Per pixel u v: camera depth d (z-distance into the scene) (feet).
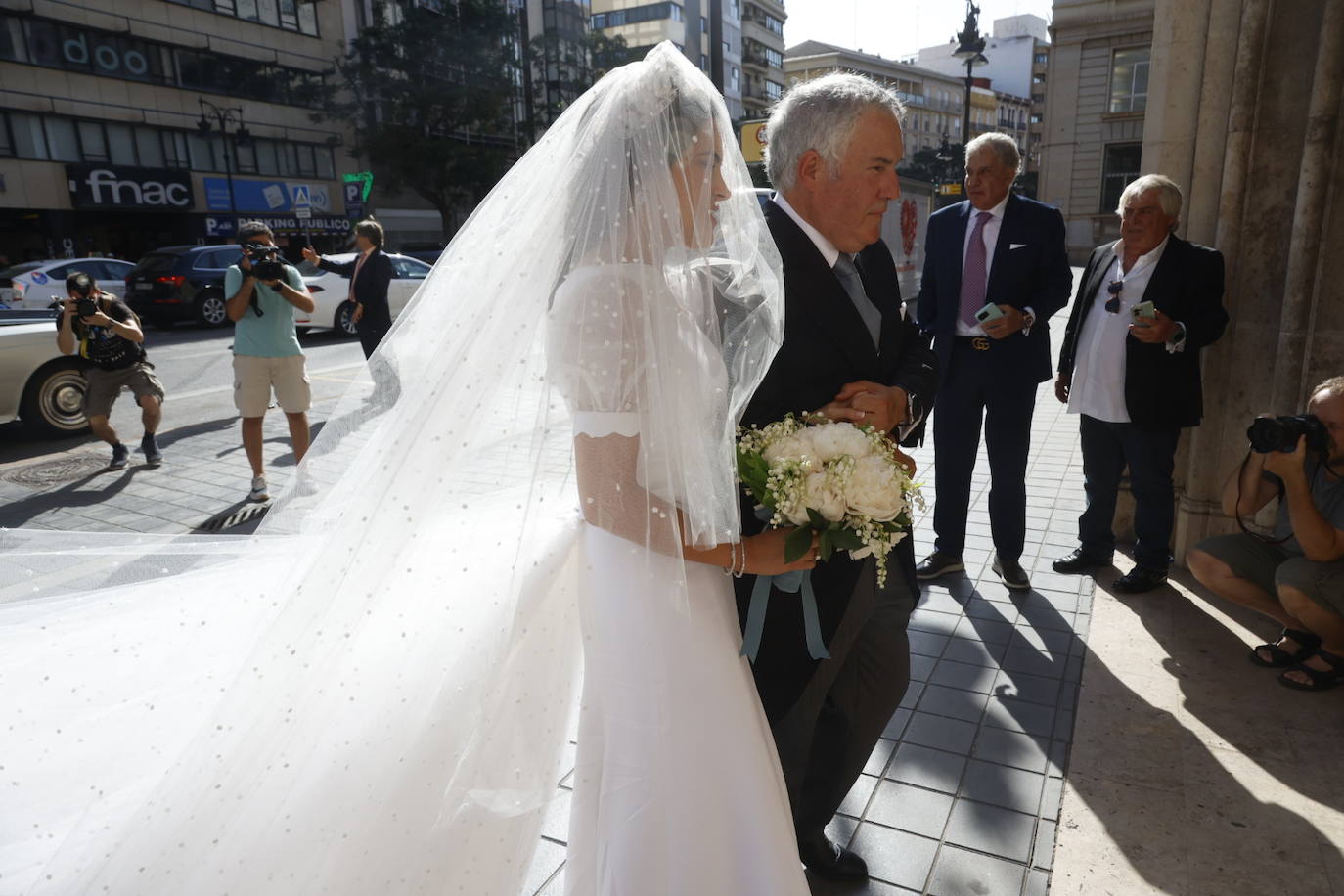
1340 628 9.26
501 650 4.80
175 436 24.13
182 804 4.42
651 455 4.32
